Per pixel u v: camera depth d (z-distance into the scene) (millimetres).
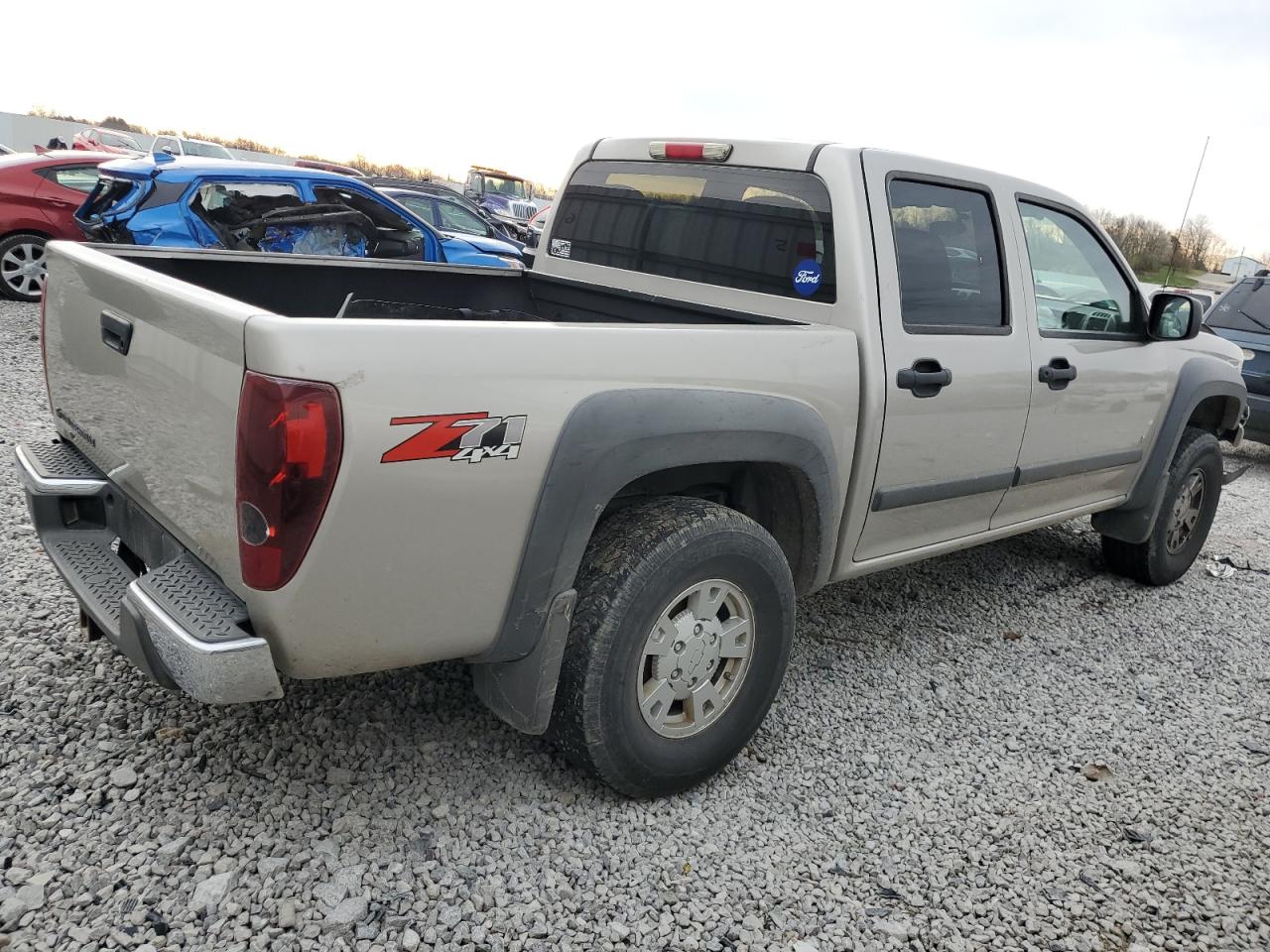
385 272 3676
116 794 2430
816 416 2807
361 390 1884
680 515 2543
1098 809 2957
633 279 3717
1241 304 8594
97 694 2842
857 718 3344
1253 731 3566
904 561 3498
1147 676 3938
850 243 3006
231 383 1899
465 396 2025
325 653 2062
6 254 9367
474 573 2178
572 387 2215
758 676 2824
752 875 2484
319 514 1892
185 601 2039
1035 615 4473
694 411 2443
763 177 3287
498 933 2174
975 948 2334
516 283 4113
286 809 2455
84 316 2529
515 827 2521
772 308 3213
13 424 5418
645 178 3713
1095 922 2473
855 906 2422
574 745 2488
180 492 2154
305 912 2145
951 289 3322
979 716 3457
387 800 2555
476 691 2543
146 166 7715
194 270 3174
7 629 3145
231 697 1952
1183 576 5258
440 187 15406
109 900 2102
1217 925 2508
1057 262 3828
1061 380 3738
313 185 8297
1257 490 7594
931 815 2834
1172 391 4477
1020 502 3912
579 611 2436
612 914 2281
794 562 3107
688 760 2686
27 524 4031
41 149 13812
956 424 3344
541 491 2205
